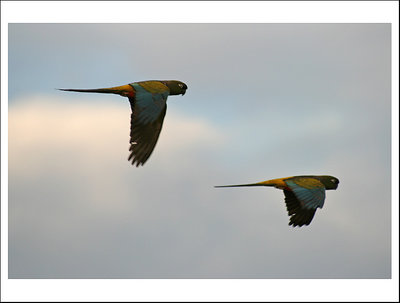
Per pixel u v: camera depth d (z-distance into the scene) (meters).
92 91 17.05
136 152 16.70
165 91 17.36
